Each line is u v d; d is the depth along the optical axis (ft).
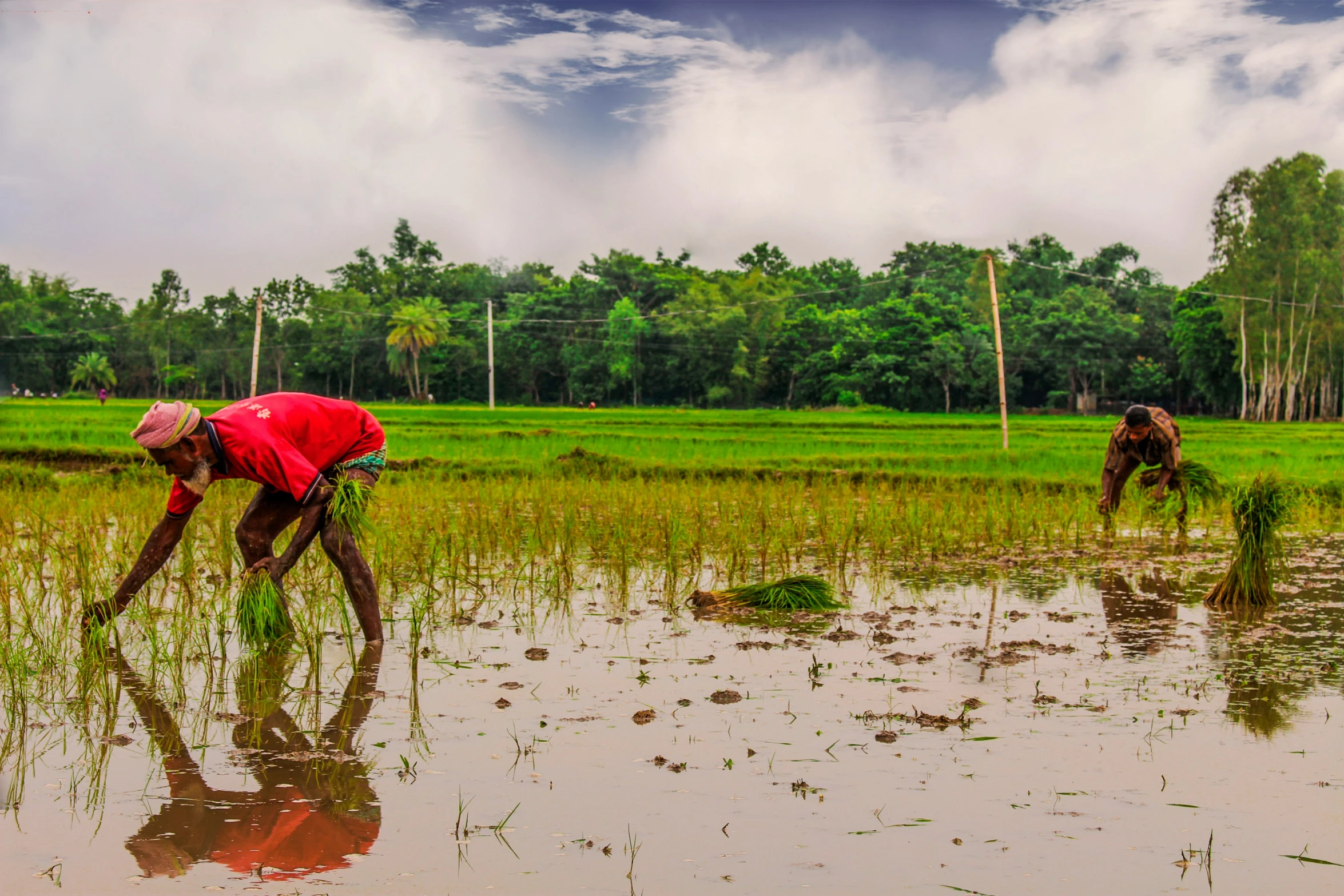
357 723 14.52
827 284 373.20
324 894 9.68
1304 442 87.45
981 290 290.97
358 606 18.90
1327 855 10.40
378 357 307.58
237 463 18.62
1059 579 25.67
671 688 16.17
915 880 9.91
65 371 313.32
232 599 21.93
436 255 359.05
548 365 293.43
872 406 248.73
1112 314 256.93
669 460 57.47
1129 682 16.48
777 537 30.83
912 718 14.58
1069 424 128.57
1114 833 10.92
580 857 10.40
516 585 24.31
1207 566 27.71
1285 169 174.40
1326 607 22.41
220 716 14.82
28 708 15.23
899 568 27.17
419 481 45.16
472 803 11.74
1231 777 12.41
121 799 11.89
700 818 11.30
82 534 26.12
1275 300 174.70
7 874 10.05
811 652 18.44
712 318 264.11
